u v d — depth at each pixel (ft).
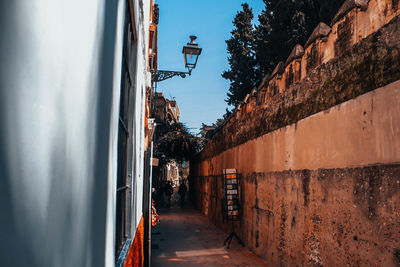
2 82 1.61
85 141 2.51
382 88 11.26
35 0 1.78
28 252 1.63
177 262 22.74
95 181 2.86
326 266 14.52
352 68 13.25
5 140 1.59
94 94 2.82
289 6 40.68
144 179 20.72
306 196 16.94
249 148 28.02
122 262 5.60
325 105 15.35
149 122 29.43
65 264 2.03
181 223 43.93
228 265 21.89
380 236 10.95
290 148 19.31
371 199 11.57
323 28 16.28
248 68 58.03
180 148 72.38
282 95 21.04
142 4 9.50
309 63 17.78
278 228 20.62
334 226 14.01
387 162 10.84
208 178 52.06
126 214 8.29
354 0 13.38
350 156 13.11
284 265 19.34
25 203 1.65
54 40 1.93
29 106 1.72
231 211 29.58
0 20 1.61
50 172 1.84
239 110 32.17
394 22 10.84
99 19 3.02
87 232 2.55
